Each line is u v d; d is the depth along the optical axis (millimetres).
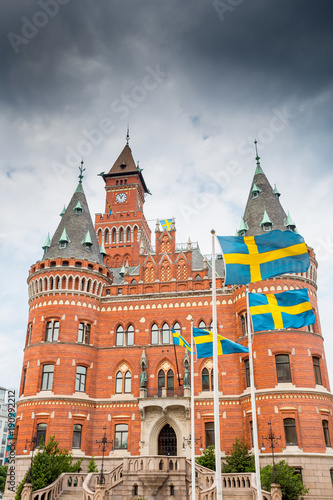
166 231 56219
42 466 38000
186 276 52969
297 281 47000
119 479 36344
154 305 51969
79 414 46688
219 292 50875
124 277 54250
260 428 41844
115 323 52062
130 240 74188
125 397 48562
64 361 47812
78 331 50000
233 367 47469
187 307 51125
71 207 58250
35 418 45500
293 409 41625
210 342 32812
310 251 49312
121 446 47000
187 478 36000
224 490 33844
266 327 27281
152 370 49219
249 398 44312
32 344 49125
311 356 44281
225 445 44562
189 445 44906
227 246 26094
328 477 39750
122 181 81062
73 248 53688
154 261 54531
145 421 46844
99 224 76125
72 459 42469
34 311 51031
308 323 27359
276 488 32094
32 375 47562
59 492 37188
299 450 40219
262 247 26016
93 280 52375
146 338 50719
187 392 46594
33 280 52156
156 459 36219
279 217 52219
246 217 54062
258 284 47094
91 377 49250
